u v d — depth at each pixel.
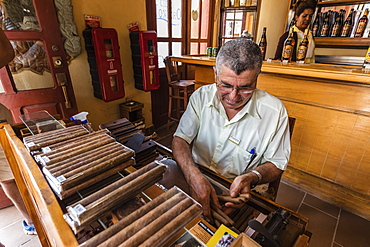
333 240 1.53
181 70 3.49
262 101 0.98
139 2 2.50
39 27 1.64
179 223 0.40
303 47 2.18
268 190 1.18
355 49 2.99
